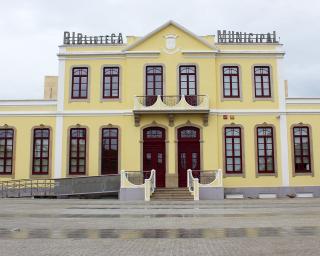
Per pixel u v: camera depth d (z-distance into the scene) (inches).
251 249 336.8
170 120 1114.7
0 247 349.7
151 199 978.7
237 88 1147.3
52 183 1091.3
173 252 326.3
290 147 1128.2
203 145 1112.8
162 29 1154.0
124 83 1147.3
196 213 638.5
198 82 1135.6
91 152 1125.1
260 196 1106.7
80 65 1156.5
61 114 1140.5
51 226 487.8
